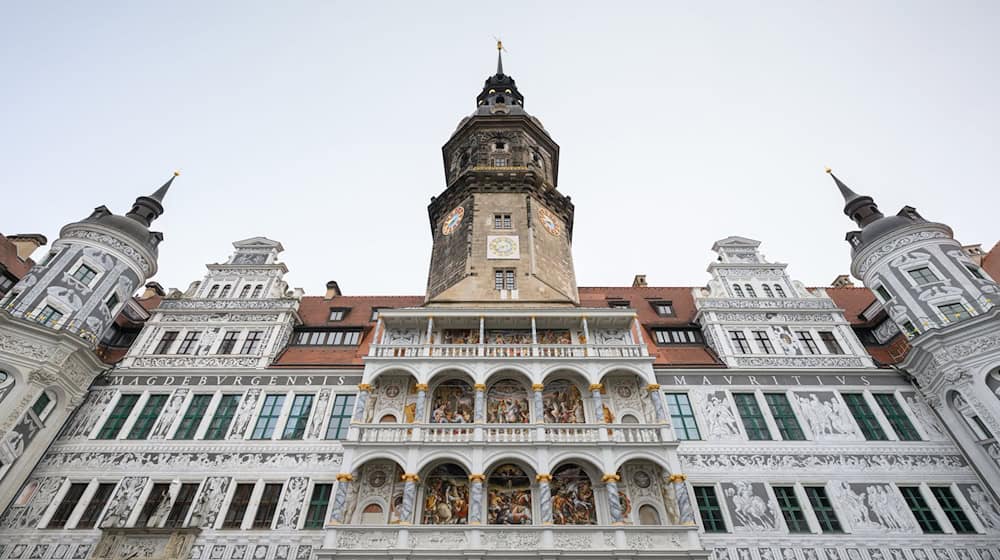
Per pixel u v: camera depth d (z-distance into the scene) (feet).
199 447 85.40
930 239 97.76
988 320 83.15
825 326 102.42
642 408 86.63
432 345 89.51
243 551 73.87
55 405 86.53
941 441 85.61
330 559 66.33
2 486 77.20
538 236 115.96
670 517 74.69
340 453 84.43
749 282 111.75
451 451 76.07
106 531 74.79
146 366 96.32
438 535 68.23
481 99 171.63
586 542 67.67
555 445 76.59
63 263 94.22
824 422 88.12
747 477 81.30
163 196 117.60
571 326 95.40
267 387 93.20
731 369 94.17
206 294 110.01
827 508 78.84
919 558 73.31
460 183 127.03
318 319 114.11
